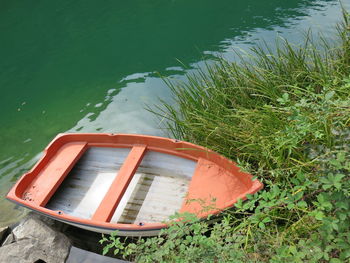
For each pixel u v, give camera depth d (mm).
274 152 3412
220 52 6809
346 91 3420
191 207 3375
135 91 6223
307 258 2344
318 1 7996
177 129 4531
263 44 6730
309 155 3244
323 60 4754
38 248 3553
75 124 5680
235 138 3842
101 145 4344
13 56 7922
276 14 7789
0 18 9500
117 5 9586
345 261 2168
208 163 3826
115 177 3885
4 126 5879
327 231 2137
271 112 3646
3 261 3457
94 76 6883
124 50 7566
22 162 5094
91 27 8633
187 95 4492
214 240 2566
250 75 4430
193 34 7676
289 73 4488
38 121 5887
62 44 8117
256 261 2498
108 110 5852
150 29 8172
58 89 6652
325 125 3061
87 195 4109
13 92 6746
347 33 4914
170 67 6734
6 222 4078
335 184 2043
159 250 2535
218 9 8555
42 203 3697
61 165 4105
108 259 3441
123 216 3822
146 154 4234
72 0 10156
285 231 2824
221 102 4363
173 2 9297
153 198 3947
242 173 3477
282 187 3197
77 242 3713
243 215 3240
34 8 9867
